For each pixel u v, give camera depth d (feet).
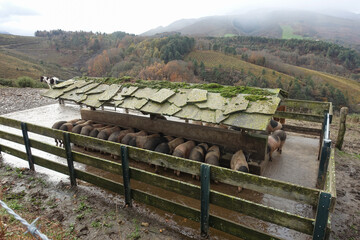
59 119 35.06
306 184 18.08
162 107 20.36
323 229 9.87
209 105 18.84
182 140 22.27
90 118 28.84
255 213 11.34
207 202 12.39
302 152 23.99
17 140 20.71
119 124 26.61
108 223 13.99
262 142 18.98
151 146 21.07
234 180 11.89
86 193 17.07
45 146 18.74
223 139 20.71
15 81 73.46
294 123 39.52
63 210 15.20
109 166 15.72
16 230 12.41
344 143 29.27
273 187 11.02
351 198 17.11
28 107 44.65
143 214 14.78
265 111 16.57
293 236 13.19
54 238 12.48
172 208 13.69
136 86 24.16
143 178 14.42
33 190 17.42
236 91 19.83
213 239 12.78
